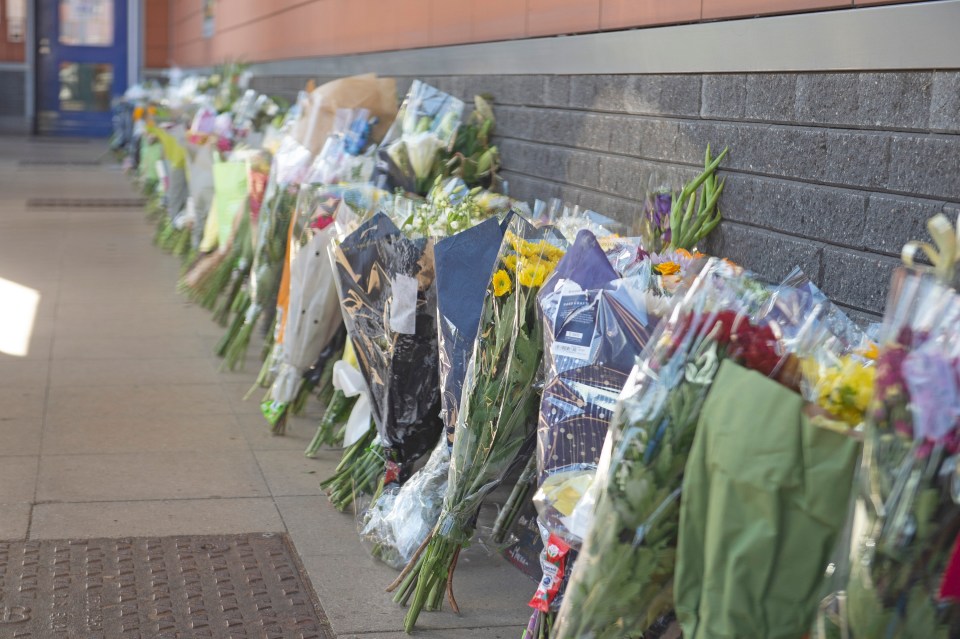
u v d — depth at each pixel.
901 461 1.84
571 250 2.90
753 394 2.07
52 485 4.26
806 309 2.60
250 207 6.38
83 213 12.19
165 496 4.21
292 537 3.89
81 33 22.98
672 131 4.29
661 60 4.35
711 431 2.10
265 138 7.52
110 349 6.42
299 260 4.63
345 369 4.24
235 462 4.64
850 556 1.95
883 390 1.88
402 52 7.68
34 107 23.09
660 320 2.67
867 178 3.23
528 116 5.65
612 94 4.78
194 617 3.24
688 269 2.94
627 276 2.99
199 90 12.13
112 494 4.20
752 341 2.23
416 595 3.25
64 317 7.18
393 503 3.70
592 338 2.73
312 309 4.68
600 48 4.86
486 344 3.15
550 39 5.39
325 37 9.82
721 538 2.07
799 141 3.53
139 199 13.58
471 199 4.06
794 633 2.08
